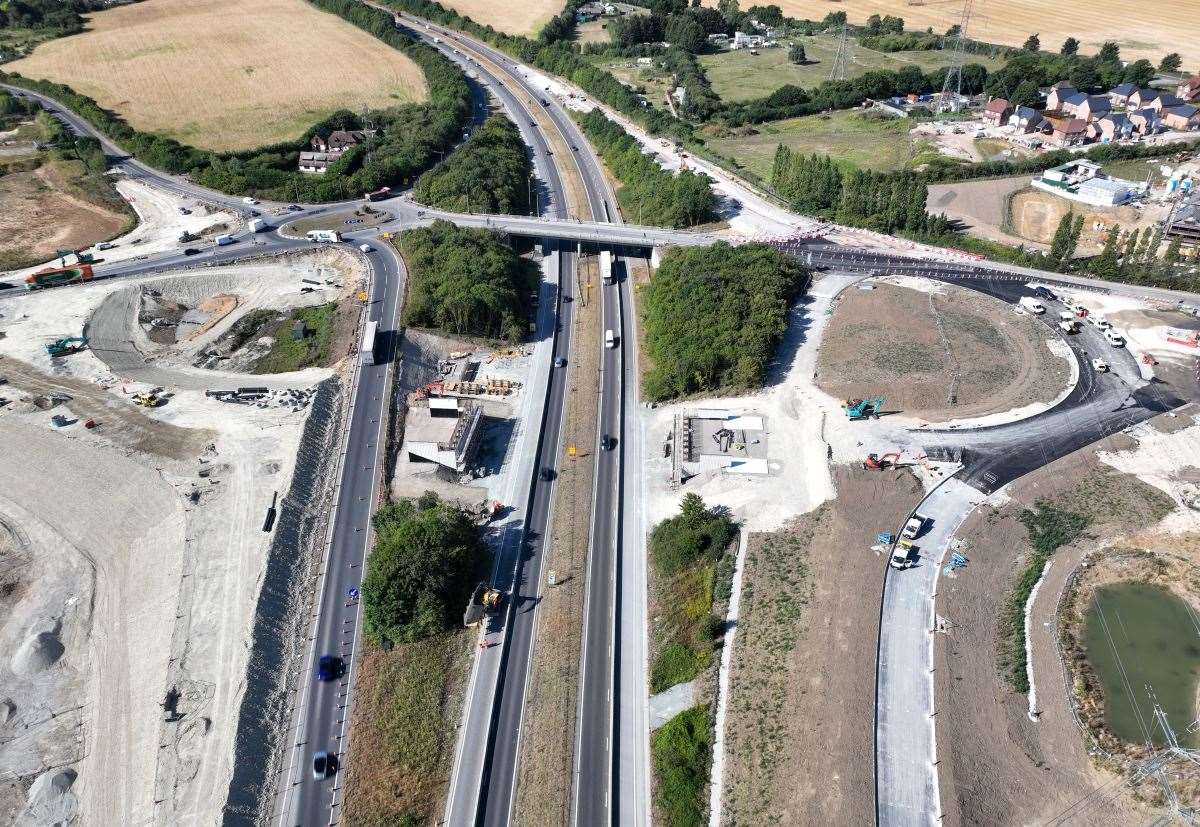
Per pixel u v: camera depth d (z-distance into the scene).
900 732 75.50
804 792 71.31
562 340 146.00
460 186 187.88
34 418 119.56
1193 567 93.12
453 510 100.81
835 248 165.25
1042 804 70.12
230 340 142.62
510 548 102.38
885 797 70.44
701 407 124.75
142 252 168.00
